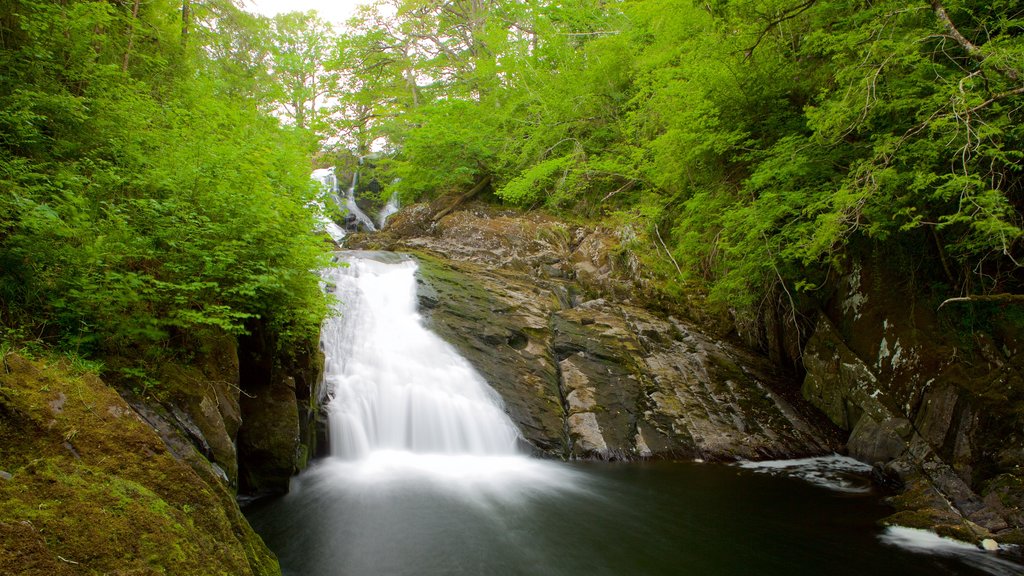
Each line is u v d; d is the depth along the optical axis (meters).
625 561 4.98
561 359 10.38
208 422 4.47
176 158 5.68
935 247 8.46
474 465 7.49
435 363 8.98
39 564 1.98
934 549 5.44
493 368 9.41
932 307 8.38
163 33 9.13
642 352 11.05
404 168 18.33
